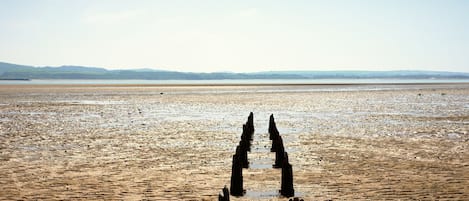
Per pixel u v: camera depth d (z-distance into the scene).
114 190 14.19
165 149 22.58
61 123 34.94
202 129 31.36
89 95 79.31
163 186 14.73
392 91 97.31
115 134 28.47
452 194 13.65
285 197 13.43
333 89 109.50
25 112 44.72
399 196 13.42
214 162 19.08
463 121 36.66
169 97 73.12
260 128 32.84
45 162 19.08
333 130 30.80
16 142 24.97
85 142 24.97
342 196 13.43
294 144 24.36
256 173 16.95
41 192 13.97
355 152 21.64
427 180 15.52
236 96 76.12
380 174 16.53
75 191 14.09
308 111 46.84
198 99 67.62
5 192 13.98
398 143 24.66
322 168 17.70
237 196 13.56
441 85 150.38
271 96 76.12
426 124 34.44
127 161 19.30
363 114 43.16
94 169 17.56
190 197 13.36
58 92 90.75
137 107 51.88
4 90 99.75
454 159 19.67
